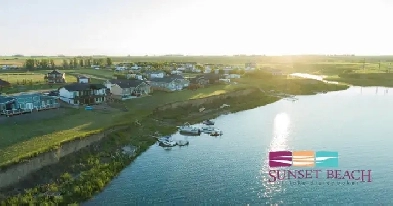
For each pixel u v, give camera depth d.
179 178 57.47
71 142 61.06
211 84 155.50
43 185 50.84
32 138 63.09
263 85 169.00
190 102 113.06
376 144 75.81
